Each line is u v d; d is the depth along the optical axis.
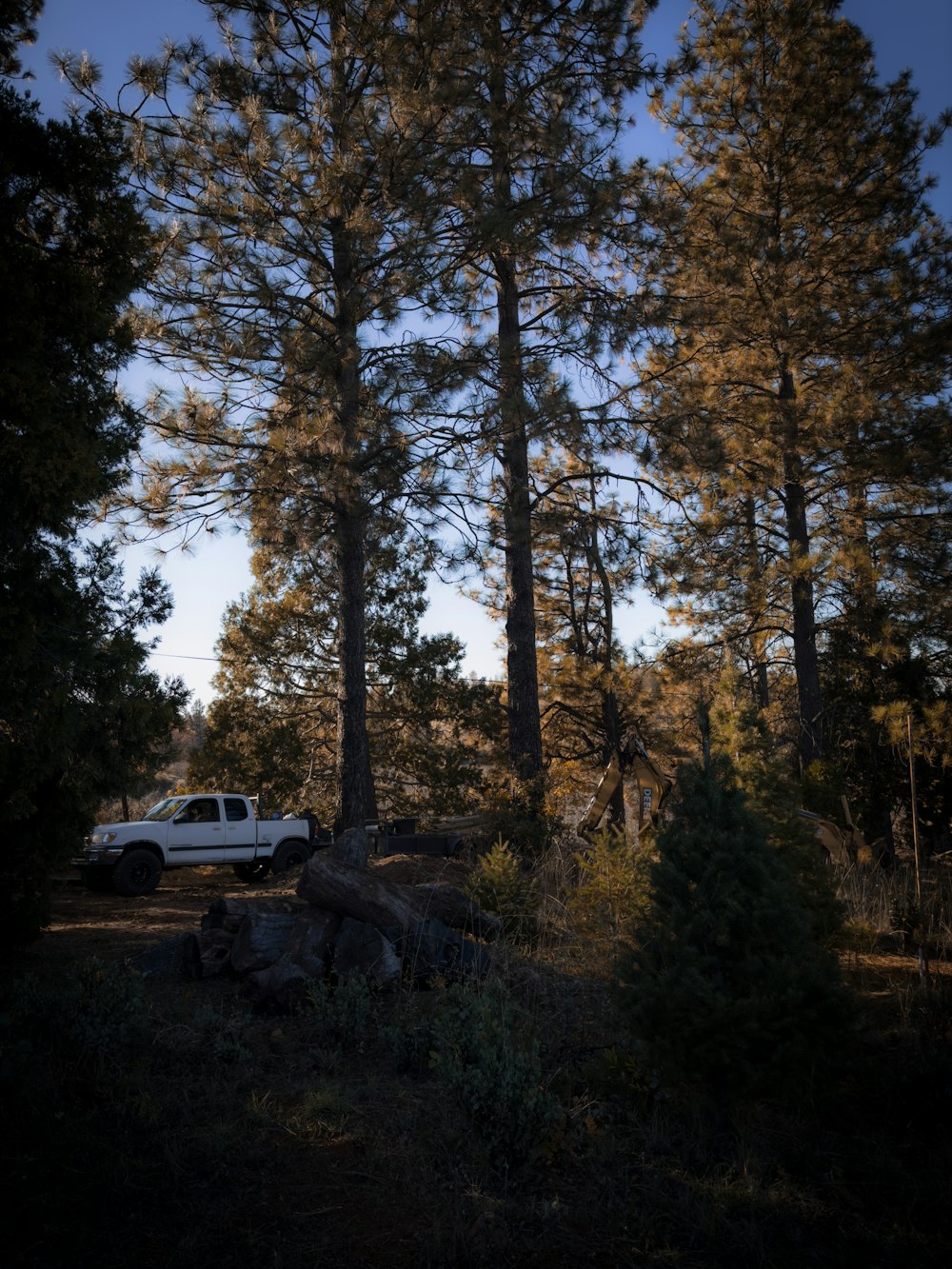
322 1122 4.76
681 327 16.34
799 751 19.50
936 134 20.22
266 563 24.17
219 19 14.77
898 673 19.84
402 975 6.79
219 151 13.45
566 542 17.06
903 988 7.12
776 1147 4.66
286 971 6.80
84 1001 5.60
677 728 23.70
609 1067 5.28
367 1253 3.64
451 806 24.31
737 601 20.67
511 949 7.62
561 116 15.27
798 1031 4.55
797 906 4.91
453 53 14.75
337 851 7.89
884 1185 4.26
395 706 25.14
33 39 9.08
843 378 19.78
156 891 15.39
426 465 14.55
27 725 7.48
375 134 14.01
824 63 20.41
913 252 20.53
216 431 14.77
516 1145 4.30
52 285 7.77
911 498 20.55
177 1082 5.25
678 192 20.33
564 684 24.97
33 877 7.82
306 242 14.83
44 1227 3.68
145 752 8.40
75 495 7.66
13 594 7.47
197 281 14.27
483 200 14.38
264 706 24.89
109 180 8.36
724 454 16.45
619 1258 3.68
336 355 14.19
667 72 16.61
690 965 4.69
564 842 14.58
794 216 21.14
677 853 4.99
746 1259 3.68
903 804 19.00
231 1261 3.55
